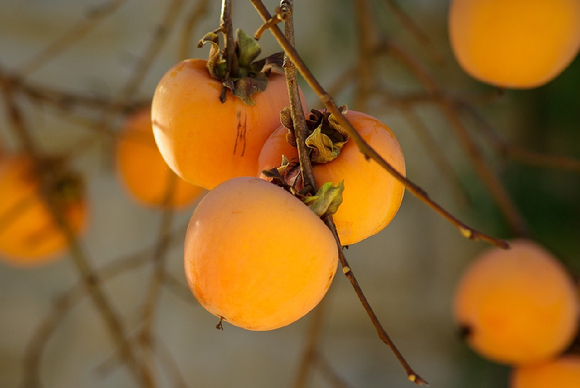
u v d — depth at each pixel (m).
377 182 0.91
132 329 2.05
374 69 1.26
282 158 0.91
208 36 0.95
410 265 2.15
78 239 1.41
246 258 0.89
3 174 1.27
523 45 1.01
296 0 2.05
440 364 2.14
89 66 2.07
